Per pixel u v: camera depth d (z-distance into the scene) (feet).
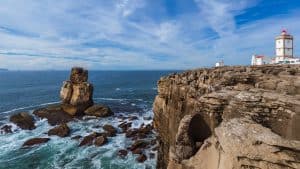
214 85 51.42
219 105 37.22
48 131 139.13
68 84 188.75
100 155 107.24
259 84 40.40
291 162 22.80
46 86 472.03
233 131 28.02
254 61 180.55
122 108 219.61
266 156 24.18
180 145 40.55
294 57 164.35
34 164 99.96
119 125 153.58
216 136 32.89
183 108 70.38
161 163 88.63
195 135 40.86
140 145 115.03
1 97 307.78
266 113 30.01
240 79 46.93
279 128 28.43
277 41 168.86
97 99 285.84
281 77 42.63
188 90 67.56
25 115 165.89
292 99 28.81
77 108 182.09
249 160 25.21
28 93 350.23
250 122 29.09
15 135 137.18
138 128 146.41
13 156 107.96
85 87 187.83
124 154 107.14
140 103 249.96
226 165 27.81
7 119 173.27
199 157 36.19
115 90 381.60
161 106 95.14
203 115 40.04
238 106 32.58
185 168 37.47
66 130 137.80
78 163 99.81
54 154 109.40
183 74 83.41
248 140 25.77
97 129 147.54
